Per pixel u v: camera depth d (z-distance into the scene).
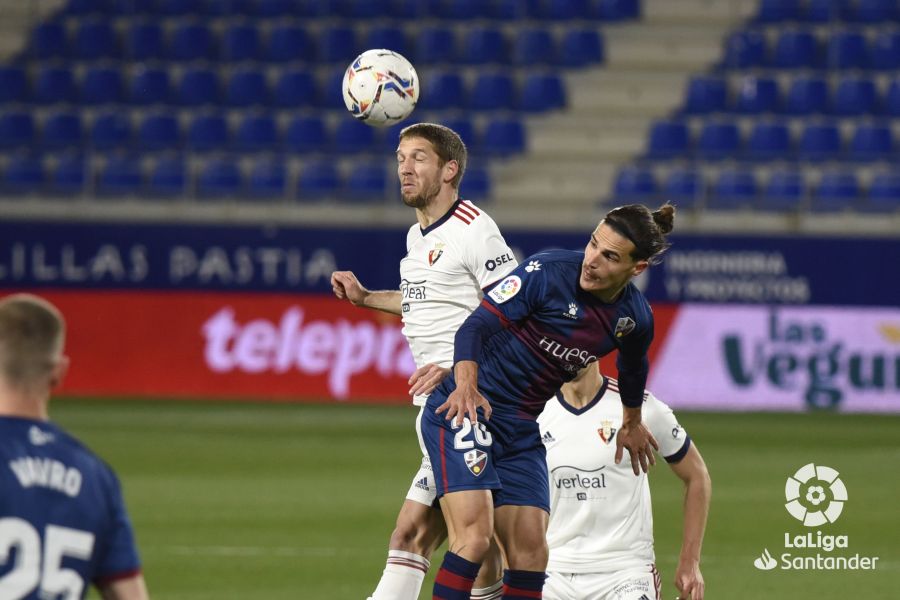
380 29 86.94
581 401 20.98
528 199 79.19
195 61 86.00
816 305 67.75
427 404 20.52
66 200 74.56
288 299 68.00
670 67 86.88
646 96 85.19
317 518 37.16
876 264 67.69
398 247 67.81
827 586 29.52
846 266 67.75
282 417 61.59
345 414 63.03
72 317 67.94
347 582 29.25
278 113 83.50
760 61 87.19
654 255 18.89
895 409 67.62
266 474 45.25
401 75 23.33
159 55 86.00
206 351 68.19
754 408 67.62
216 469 46.19
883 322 67.69
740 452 52.38
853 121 84.06
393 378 68.06
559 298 19.31
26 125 81.50
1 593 11.34
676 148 82.31
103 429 56.31
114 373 68.06
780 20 89.12
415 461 48.72
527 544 19.62
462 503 19.47
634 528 20.83
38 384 11.88
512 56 87.38
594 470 20.69
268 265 68.06
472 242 21.11
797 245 67.62
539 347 19.69
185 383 68.12
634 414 20.14
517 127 82.50
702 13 89.00
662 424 20.61
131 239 67.94
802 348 67.75
